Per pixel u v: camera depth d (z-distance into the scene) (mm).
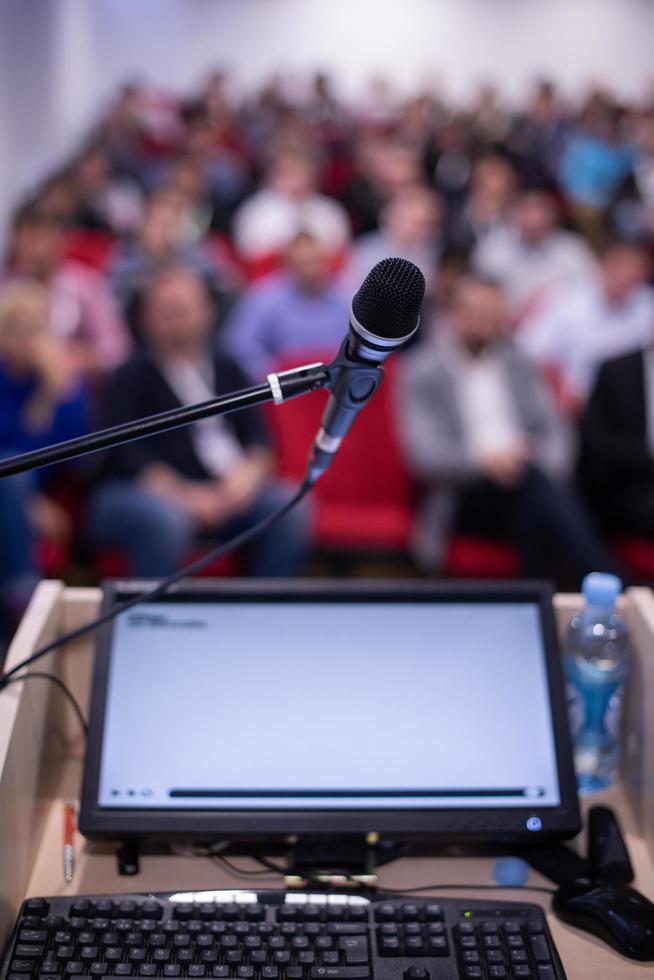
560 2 4234
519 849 1120
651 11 4234
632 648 1199
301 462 2926
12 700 1021
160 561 2775
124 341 3830
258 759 1088
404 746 1097
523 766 1098
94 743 1083
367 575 3348
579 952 990
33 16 3992
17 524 2580
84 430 3004
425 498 3104
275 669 1112
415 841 1127
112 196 4148
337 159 4332
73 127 4102
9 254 3926
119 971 912
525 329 4223
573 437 3400
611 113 4305
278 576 2896
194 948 938
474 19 4250
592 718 1239
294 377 854
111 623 1117
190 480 2914
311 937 955
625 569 2932
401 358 3684
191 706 1102
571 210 4336
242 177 4297
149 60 4148
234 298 4031
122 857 1082
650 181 4320
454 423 3109
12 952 921
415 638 1126
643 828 1144
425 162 4328
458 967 934
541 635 1133
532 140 4316
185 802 1072
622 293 4035
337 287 4004
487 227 4344
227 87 4227
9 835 967
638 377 3180
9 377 2926
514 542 2979
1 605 2600
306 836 1084
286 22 4211
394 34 4254
